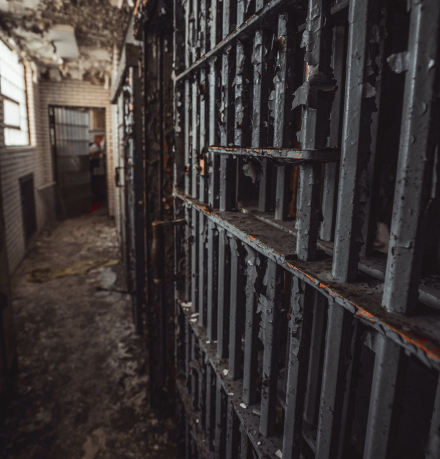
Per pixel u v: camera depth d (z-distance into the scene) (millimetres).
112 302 4164
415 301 516
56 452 2102
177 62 1693
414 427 1400
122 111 4047
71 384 2701
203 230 1416
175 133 1801
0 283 2523
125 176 3910
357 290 597
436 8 412
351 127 567
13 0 3785
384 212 2785
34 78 7188
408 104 452
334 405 663
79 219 9172
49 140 8523
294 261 741
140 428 2287
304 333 755
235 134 1083
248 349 1045
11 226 5121
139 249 3303
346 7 704
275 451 914
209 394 1411
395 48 1609
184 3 1492
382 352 528
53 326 3584
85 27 4539
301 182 720
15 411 2416
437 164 460
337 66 816
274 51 846
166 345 2299
